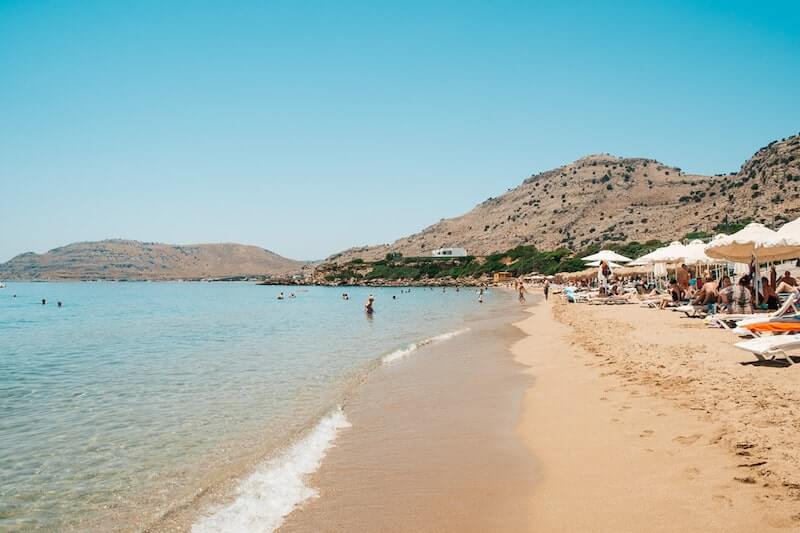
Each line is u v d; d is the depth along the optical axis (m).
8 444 9.46
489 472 7.09
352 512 6.11
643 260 29.45
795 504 5.20
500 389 12.36
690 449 6.93
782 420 7.47
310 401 12.12
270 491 6.87
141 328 34.97
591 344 17.12
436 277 146.00
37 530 6.18
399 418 10.27
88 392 13.93
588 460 7.10
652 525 5.13
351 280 160.50
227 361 18.62
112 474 7.87
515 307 46.66
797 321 12.66
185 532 5.86
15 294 119.19
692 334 16.53
